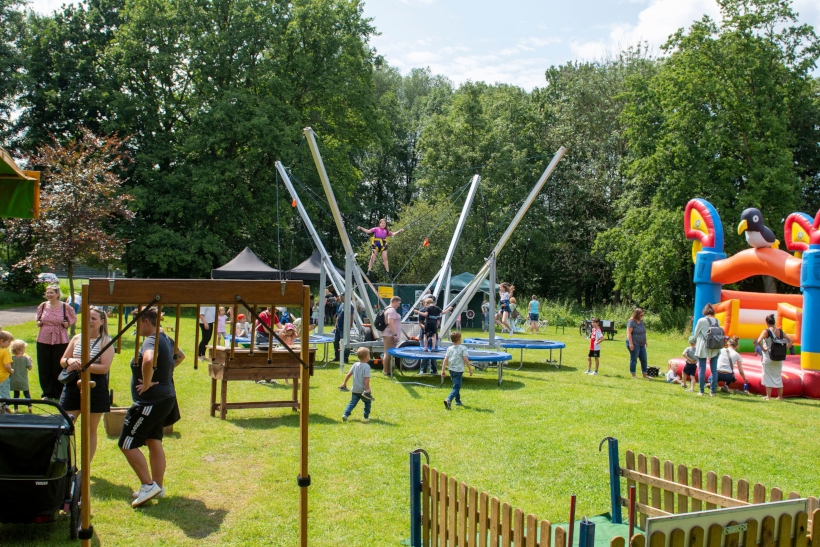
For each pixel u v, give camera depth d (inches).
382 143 1541.6
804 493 269.1
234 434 337.4
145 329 236.1
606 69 1813.5
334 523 221.5
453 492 177.6
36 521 194.4
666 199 1299.2
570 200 1808.6
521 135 1795.0
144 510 228.5
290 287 187.8
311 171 1392.7
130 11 1315.2
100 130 1339.8
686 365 557.9
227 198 1327.5
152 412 232.2
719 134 1259.8
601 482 273.0
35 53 1398.9
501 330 1146.0
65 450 201.3
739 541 155.3
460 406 433.4
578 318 1362.0
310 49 1407.5
